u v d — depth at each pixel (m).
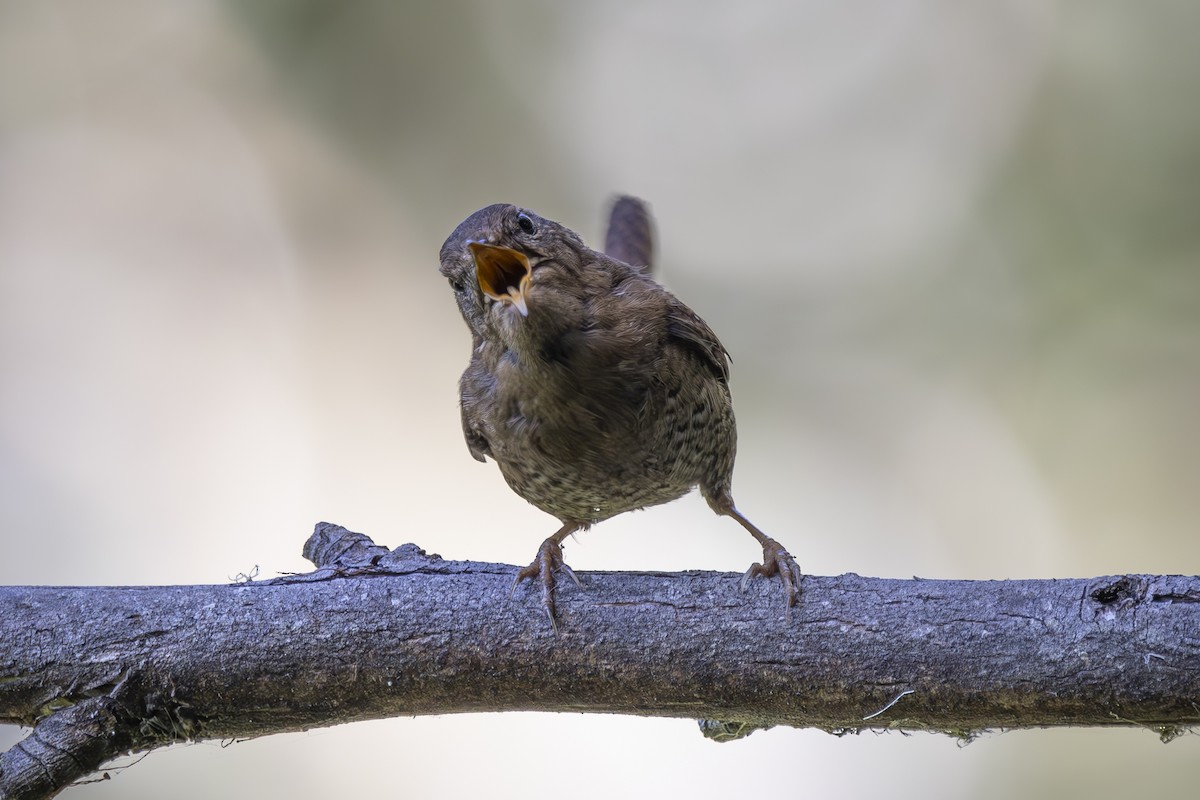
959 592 5.27
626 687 5.39
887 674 5.17
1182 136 11.59
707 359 6.68
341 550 6.06
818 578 5.46
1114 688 4.96
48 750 5.22
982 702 5.11
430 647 5.41
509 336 6.11
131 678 5.36
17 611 5.48
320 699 5.46
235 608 5.49
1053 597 5.14
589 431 6.25
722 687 5.32
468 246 5.98
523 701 5.49
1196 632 4.90
